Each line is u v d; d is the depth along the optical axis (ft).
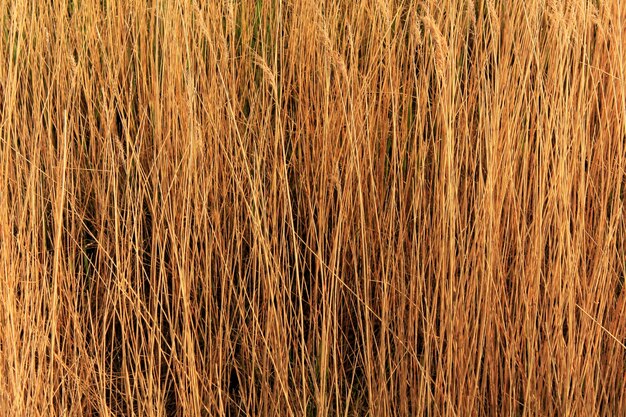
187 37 5.30
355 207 5.67
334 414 5.52
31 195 4.99
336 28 5.97
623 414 5.42
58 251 4.77
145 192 5.68
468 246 5.18
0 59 5.68
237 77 6.05
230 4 5.61
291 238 5.82
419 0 6.03
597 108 5.58
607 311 5.47
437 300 5.61
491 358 5.28
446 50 4.95
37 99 5.54
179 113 5.58
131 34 6.16
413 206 5.53
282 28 6.10
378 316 5.38
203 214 5.37
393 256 5.41
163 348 5.71
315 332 5.71
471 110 5.74
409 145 5.80
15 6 5.49
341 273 5.73
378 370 5.54
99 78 5.90
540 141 5.24
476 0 6.39
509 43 5.52
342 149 5.59
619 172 5.42
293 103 6.16
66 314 5.43
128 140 5.38
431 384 5.49
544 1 5.49
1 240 5.06
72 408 5.08
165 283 5.12
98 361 5.06
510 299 5.39
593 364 5.22
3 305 5.01
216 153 5.50
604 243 5.52
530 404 5.42
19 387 4.75
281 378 5.23
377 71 5.82
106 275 5.69
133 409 5.24
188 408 5.15
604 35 5.46
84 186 6.12
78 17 6.04
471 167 5.49
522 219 5.53
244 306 5.74
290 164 5.82
